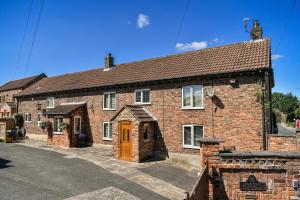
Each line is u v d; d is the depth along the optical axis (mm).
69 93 24703
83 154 18609
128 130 17062
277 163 6883
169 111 17531
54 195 9477
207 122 15844
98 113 21969
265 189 6930
